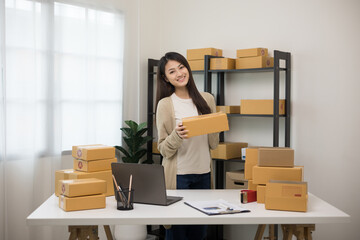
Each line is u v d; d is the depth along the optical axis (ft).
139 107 14.34
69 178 7.91
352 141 11.15
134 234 11.99
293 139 12.14
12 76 10.55
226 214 6.74
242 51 12.17
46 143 11.37
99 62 12.82
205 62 12.64
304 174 11.95
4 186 10.43
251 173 7.88
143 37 14.42
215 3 13.75
